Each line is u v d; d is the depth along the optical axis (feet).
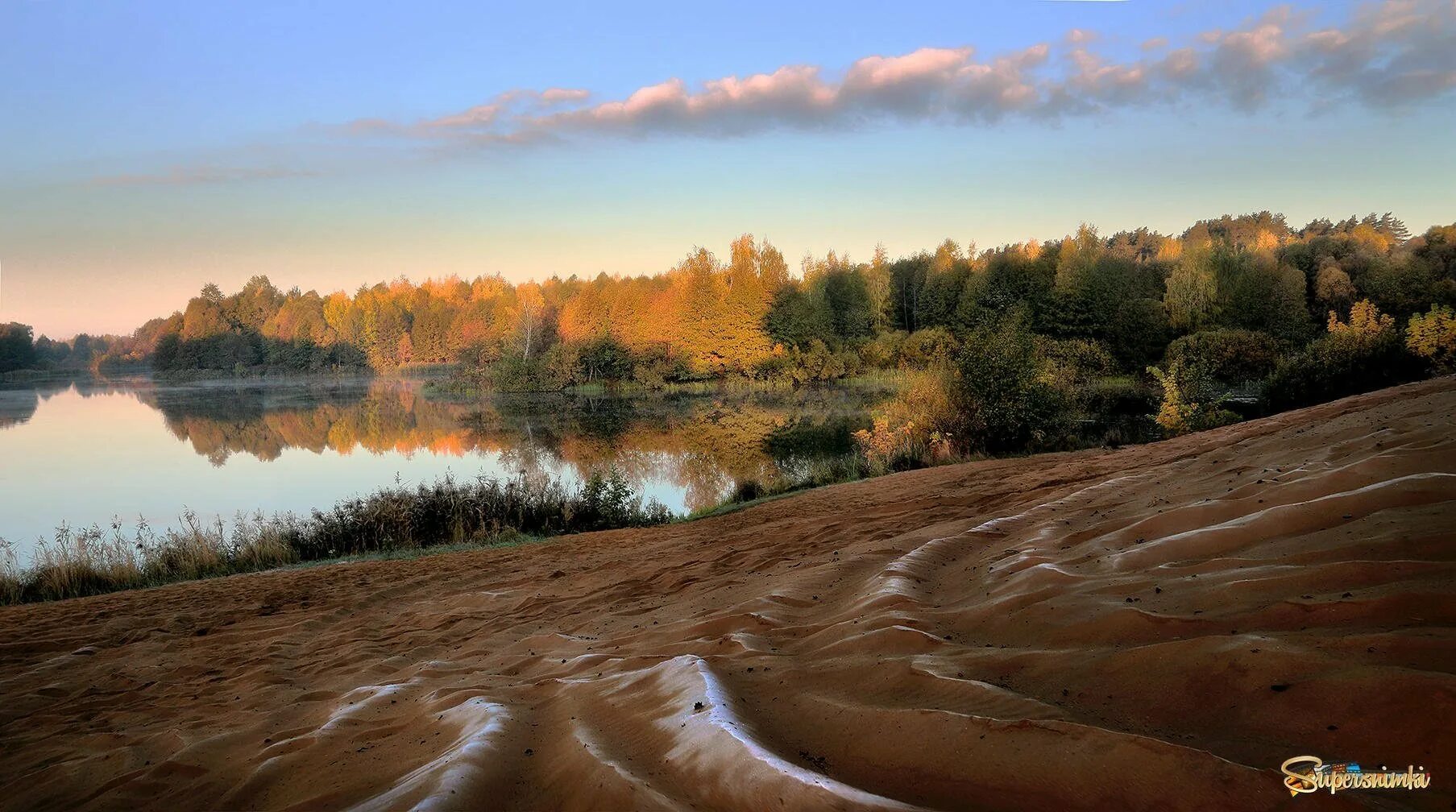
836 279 246.27
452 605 26.11
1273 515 11.09
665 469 86.48
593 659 13.97
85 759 13.60
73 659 23.54
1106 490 18.63
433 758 9.70
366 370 373.20
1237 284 159.74
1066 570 11.93
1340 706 6.48
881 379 191.01
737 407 160.56
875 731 8.15
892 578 14.10
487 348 277.03
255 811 9.61
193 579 43.47
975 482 34.60
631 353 227.20
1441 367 63.62
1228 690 7.22
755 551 25.12
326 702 15.12
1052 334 181.47
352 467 98.17
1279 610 8.32
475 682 13.92
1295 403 71.05
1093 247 198.49
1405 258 153.99
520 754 9.37
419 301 416.67
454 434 133.18
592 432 128.67
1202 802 5.90
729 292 216.13
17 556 53.42
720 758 7.75
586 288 270.26
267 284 441.68
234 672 19.83
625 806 7.24
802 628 13.07
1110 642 9.02
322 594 31.81
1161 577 10.48
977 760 7.11
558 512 54.44
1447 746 5.75
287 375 369.50
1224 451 19.35
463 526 52.26
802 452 91.09
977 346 64.90
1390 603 7.66
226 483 86.89
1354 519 10.18
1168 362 123.95
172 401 223.30
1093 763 6.60
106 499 77.77
